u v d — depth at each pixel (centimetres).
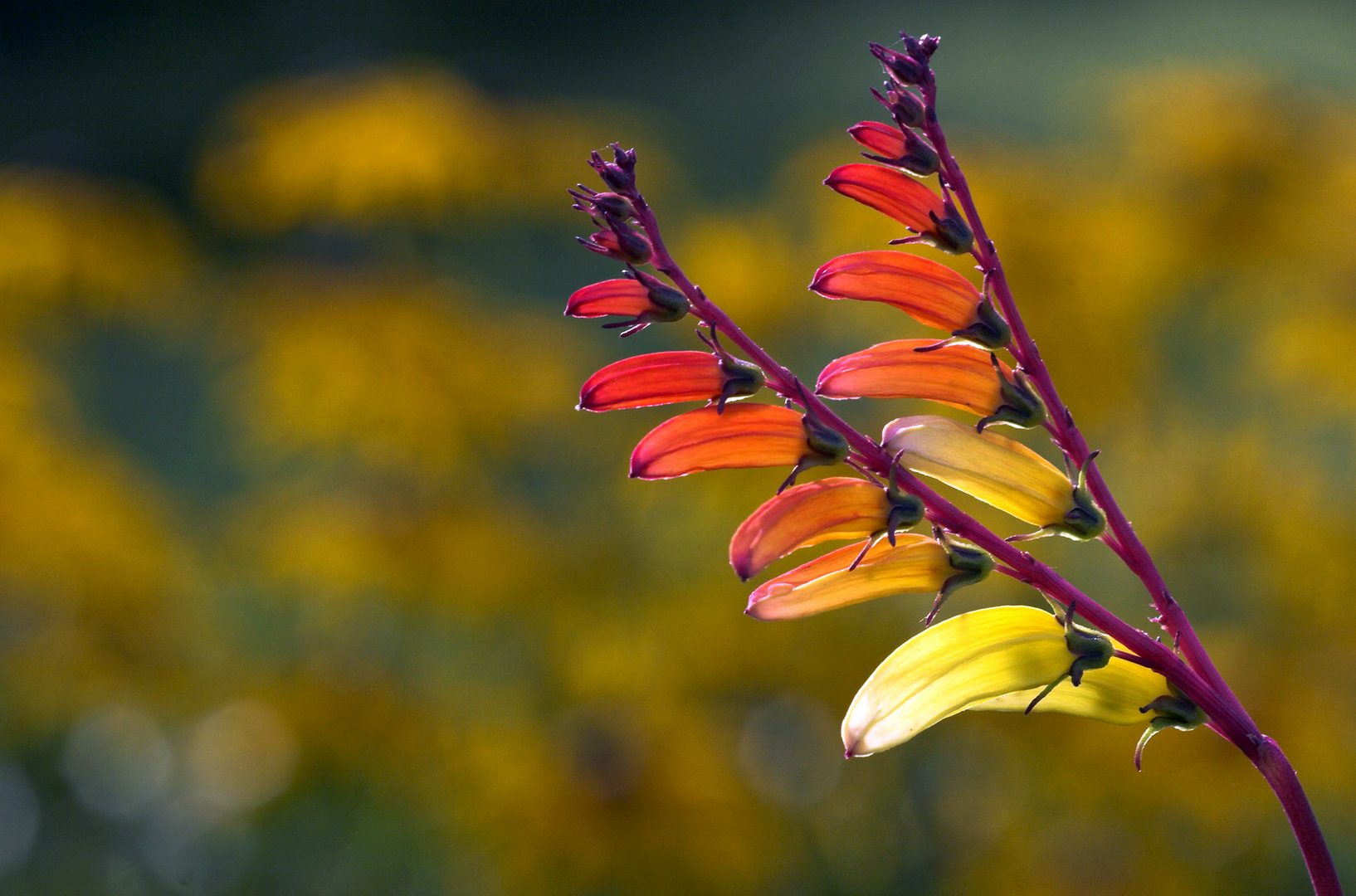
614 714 152
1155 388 179
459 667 180
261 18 775
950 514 77
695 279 182
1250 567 159
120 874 184
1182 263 181
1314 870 77
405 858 171
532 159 177
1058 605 78
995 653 77
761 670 167
